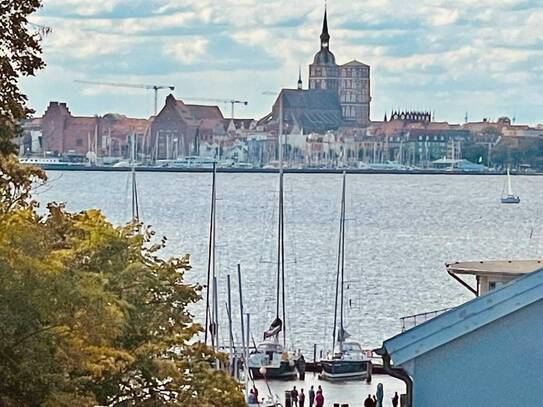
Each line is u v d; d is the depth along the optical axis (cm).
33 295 6362
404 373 6247
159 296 9488
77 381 7050
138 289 9100
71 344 6638
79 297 6512
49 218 8169
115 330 7119
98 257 9169
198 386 9169
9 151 6856
